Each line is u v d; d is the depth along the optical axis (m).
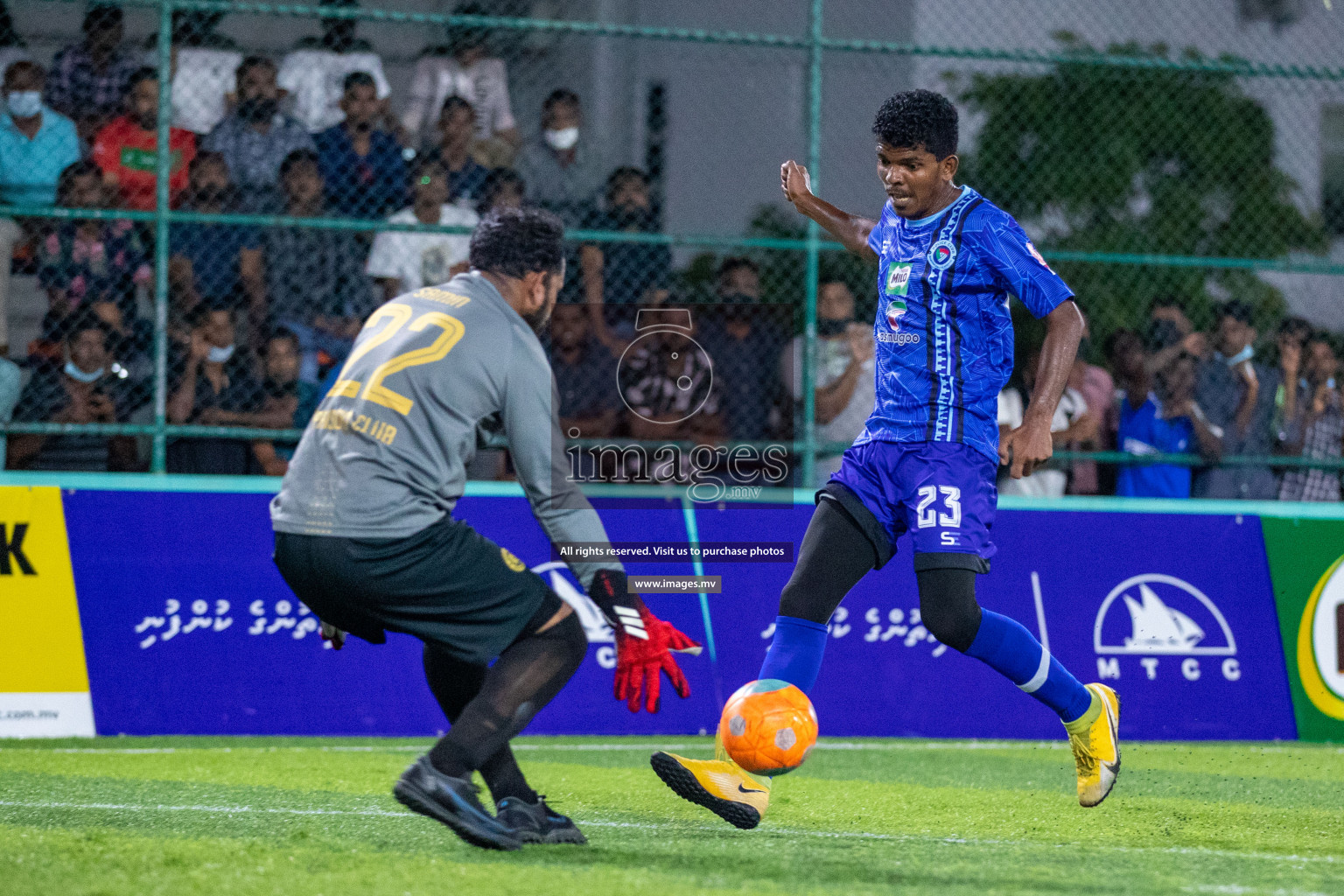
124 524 19.72
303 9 20.69
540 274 10.87
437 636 10.25
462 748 10.23
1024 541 21.36
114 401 21.53
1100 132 29.05
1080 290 26.45
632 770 17.00
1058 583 21.31
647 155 30.03
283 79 25.05
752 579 20.98
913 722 20.80
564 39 29.25
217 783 15.30
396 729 19.84
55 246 21.52
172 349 21.53
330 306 22.52
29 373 21.19
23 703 19.03
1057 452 22.56
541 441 10.34
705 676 20.59
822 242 22.75
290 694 19.73
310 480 10.20
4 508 19.31
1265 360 25.58
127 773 16.06
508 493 20.69
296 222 20.67
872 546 12.39
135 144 22.69
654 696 10.28
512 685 10.36
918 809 14.16
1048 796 15.29
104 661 19.38
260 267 22.03
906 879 10.14
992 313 12.31
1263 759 19.20
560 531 10.38
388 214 23.44
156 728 19.36
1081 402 23.77
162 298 20.50
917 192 12.20
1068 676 12.99
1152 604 21.47
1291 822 13.76
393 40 30.20
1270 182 29.69
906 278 12.34
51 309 21.33
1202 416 23.30
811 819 13.34
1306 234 30.06
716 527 21.05
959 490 12.16
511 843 10.47
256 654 19.77
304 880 9.66
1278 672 21.59
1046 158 28.86
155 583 19.67
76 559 19.48
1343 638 21.83
